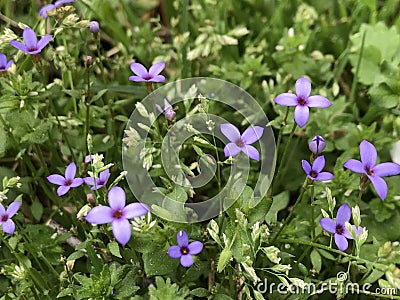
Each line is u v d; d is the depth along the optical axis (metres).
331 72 0.19
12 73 0.16
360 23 0.20
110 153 0.17
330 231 0.13
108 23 0.19
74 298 0.14
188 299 0.14
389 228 0.16
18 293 0.15
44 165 0.16
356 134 0.17
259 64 0.18
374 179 0.13
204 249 0.14
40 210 0.16
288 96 0.14
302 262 0.15
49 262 0.15
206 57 0.19
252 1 0.21
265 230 0.13
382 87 0.17
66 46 0.17
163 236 0.13
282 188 0.17
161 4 0.22
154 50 0.20
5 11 0.18
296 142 0.17
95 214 0.12
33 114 0.16
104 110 0.17
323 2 0.21
